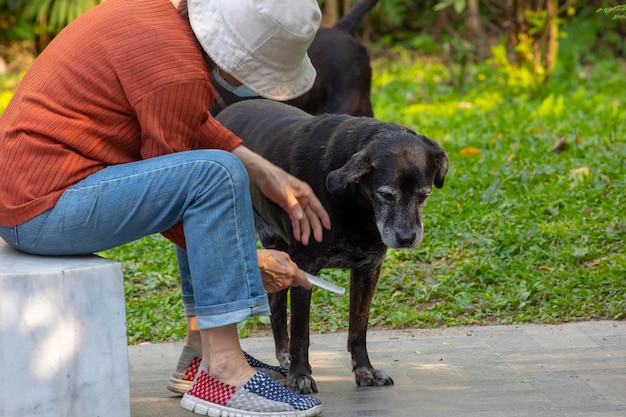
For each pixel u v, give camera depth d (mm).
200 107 4105
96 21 4184
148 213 4164
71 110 4129
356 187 4992
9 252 4438
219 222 4176
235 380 4438
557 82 14578
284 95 4273
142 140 4188
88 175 4188
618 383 4992
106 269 4152
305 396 4543
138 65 4031
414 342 6008
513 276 7066
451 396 4891
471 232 7922
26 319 4051
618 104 12758
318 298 6988
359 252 5176
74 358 4129
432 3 18250
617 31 17516
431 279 7164
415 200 4887
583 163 9367
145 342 6336
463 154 10109
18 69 16797
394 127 5137
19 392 4090
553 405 4664
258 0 4039
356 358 5285
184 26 4156
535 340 5895
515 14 14023
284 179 4664
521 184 8938
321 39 9258
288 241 5445
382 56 17391
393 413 4645
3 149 4176
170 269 7688
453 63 16547
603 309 6414
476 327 6297
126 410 4266
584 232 7727
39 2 16391
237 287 4219
